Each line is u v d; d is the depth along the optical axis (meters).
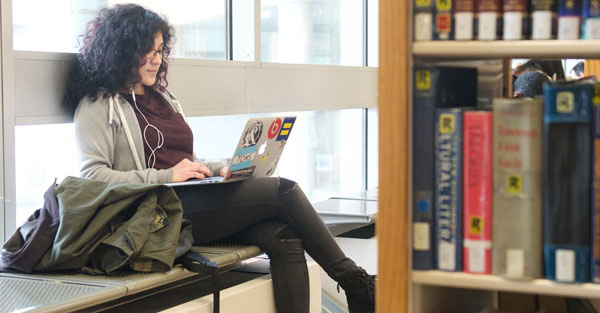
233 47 3.55
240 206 2.25
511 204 1.08
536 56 1.30
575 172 1.05
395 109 1.11
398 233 1.12
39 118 2.44
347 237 3.10
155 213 2.00
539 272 1.08
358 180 4.79
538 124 1.07
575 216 1.06
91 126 2.33
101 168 2.28
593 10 1.08
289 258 2.24
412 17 1.12
